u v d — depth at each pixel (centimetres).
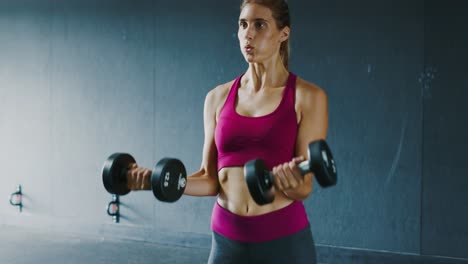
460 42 341
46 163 475
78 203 463
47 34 470
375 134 362
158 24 428
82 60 457
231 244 136
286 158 133
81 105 459
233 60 405
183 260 385
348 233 371
